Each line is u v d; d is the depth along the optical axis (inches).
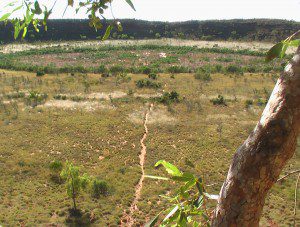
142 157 923.4
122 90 1446.9
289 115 64.8
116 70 1812.3
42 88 1448.1
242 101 1317.7
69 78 1622.8
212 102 1306.6
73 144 968.3
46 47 2792.8
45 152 916.0
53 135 1012.5
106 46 2802.7
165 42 3090.6
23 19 93.1
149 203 716.7
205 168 856.3
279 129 64.7
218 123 1122.0
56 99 1302.9
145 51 2647.6
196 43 3068.4
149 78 1683.1
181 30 3304.6
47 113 1161.4
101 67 1840.6
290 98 64.9
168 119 1154.7
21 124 1066.7
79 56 2425.0
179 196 75.7
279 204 705.0
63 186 765.9
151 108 1249.4
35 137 992.9
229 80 1657.2
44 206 693.9
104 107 1242.6
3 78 1619.1
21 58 2315.5
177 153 938.7
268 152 64.8
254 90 1449.3
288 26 3041.3
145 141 1005.8
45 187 761.0
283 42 67.2
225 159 909.8
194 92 1432.1
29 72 1829.5
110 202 717.3
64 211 678.5
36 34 3093.0
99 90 1434.5
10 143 945.5
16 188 749.9
